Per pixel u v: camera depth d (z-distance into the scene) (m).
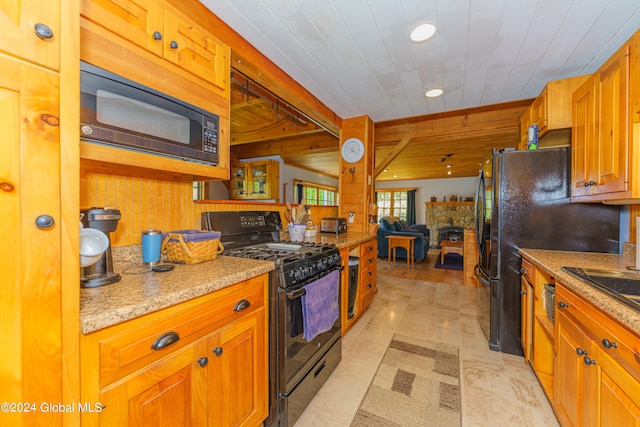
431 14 1.55
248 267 1.25
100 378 0.72
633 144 1.20
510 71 2.21
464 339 2.33
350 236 2.82
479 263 2.61
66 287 0.68
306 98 2.56
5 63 0.59
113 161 0.95
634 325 0.75
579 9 1.50
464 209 8.17
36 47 0.64
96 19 0.89
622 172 1.27
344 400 1.59
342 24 1.65
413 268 5.11
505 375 1.82
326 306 1.69
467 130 3.26
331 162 6.03
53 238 0.66
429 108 3.05
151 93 1.06
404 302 3.24
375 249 3.19
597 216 1.90
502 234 2.09
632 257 1.67
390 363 1.96
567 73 2.23
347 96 2.73
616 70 1.32
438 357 2.04
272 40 1.80
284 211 2.59
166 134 1.12
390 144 3.79
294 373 1.42
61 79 0.68
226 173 1.42
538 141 2.29
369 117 3.36
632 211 1.73
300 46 1.87
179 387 0.92
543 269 1.52
